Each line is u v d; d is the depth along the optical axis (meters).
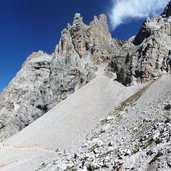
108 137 98.62
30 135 146.62
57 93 198.75
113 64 196.50
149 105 113.31
